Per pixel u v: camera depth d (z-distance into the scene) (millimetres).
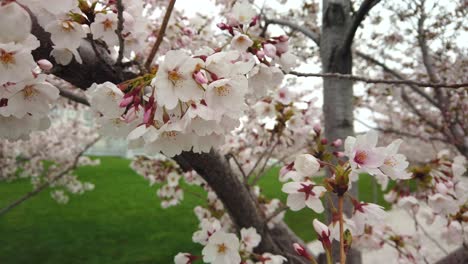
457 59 4375
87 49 1604
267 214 3172
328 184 1169
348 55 2963
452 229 2428
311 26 5066
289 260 2777
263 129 3428
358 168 1168
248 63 1087
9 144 7305
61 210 10242
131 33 1474
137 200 12062
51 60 1525
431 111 6805
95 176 17594
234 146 3754
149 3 3756
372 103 7055
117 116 1179
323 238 1176
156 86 1009
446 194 2221
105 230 8562
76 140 8547
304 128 2922
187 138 1194
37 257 6730
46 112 1148
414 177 2439
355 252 3035
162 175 4480
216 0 4004
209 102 1051
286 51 1677
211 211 3689
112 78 1670
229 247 1871
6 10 944
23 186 13172
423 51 4516
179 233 8500
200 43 3303
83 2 1302
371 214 1400
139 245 7605
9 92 1063
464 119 4109
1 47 916
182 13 3330
